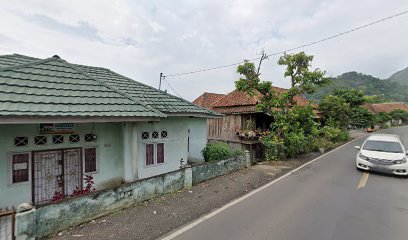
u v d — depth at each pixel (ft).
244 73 45.44
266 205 21.49
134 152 28.43
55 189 24.08
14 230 13.99
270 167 38.55
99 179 27.22
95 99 25.61
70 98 23.82
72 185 25.22
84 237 15.49
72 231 16.24
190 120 45.21
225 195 24.26
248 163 39.06
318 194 24.62
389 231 16.49
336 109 90.07
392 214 19.44
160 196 23.65
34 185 22.75
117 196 19.77
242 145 55.31
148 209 20.30
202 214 19.58
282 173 34.86
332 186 27.55
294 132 46.98
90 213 17.84
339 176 32.45
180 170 26.25
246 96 61.72
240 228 16.94
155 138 32.35
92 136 26.71
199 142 45.60
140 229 16.67
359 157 35.19
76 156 25.64
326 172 35.06
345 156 50.47
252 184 28.76
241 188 26.89
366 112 123.34
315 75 43.01
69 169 25.09
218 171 32.35
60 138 24.52
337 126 85.61
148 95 35.65
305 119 52.65
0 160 20.81
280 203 21.99
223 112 60.44
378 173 33.96
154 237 15.67
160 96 37.19
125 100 27.96
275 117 45.96
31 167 22.59
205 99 80.59
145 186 22.27
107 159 27.96
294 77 45.50
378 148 34.99
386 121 154.61
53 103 21.90
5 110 18.20
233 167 35.50
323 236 15.79
